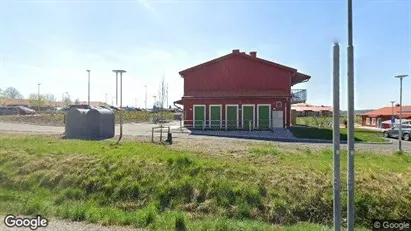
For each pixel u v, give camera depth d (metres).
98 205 9.06
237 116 30.28
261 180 9.44
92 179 9.86
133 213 8.18
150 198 9.13
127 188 9.49
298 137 23.17
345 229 7.76
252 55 33.75
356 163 11.33
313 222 8.23
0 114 48.66
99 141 16.42
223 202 8.74
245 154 12.96
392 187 9.14
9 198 9.07
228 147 15.07
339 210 5.06
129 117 46.38
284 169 10.20
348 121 5.02
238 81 32.56
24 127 27.69
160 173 10.02
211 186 9.24
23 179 10.21
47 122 34.09
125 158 10.97
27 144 13.64
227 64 32.75
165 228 7.06
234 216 8.37
